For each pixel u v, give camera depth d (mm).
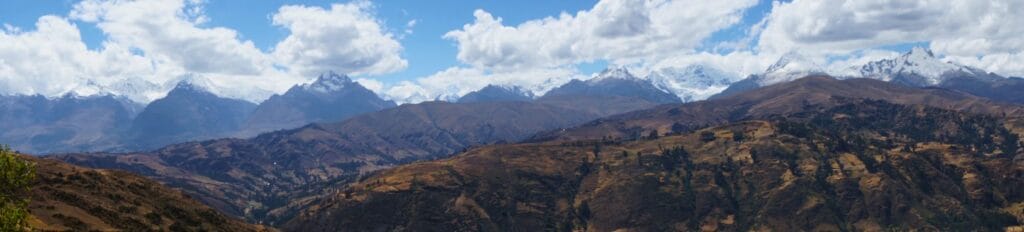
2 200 77875
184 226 179500
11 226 76750
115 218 161875
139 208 178500
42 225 135375
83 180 180750
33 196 153500
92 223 151000
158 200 196375
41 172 178000
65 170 190125
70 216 148000
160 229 166875
